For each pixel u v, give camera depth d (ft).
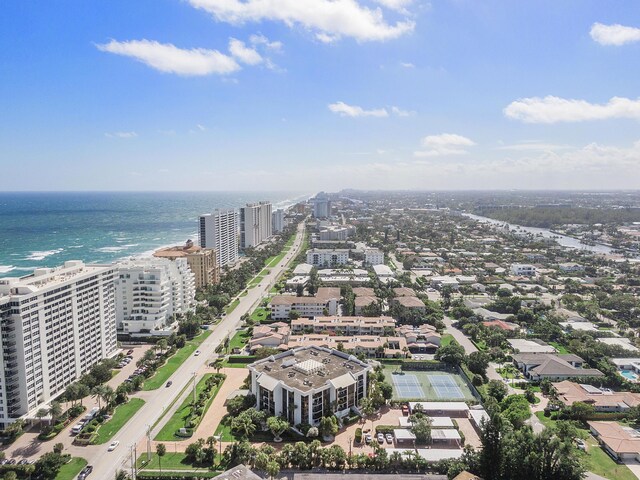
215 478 422.00
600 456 504.84
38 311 586.45
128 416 590.14
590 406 581.53
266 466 459.32
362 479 460.96
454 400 626.64
